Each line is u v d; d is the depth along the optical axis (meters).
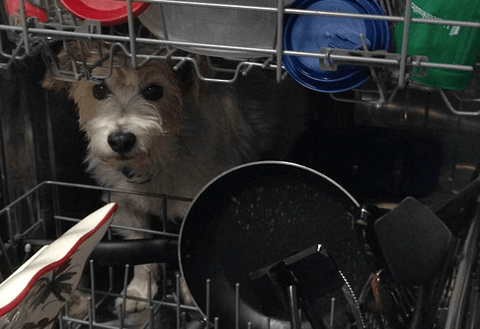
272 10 0.57
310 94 1.00
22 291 0.52
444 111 0.95
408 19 0.54
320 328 0.64
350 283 0.79
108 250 0.84
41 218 1.01
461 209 0.66
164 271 0.95
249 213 0.80
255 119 1.05
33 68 0.94
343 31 0.60
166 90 0.99
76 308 0.95
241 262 0.81
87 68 0.71
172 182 1.07
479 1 0.57
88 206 1.09
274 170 0.79
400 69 0.56
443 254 0.58
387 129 0.98
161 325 0.93
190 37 0.65
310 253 0.64
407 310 0.69
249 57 0.66
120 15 0.62
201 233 0.81
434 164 0.97
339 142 1.01
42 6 0.67
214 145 1.06
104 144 0.97
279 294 0.62
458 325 0.60
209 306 0.80
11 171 0.96
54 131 1.00
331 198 0.79
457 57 0.59
